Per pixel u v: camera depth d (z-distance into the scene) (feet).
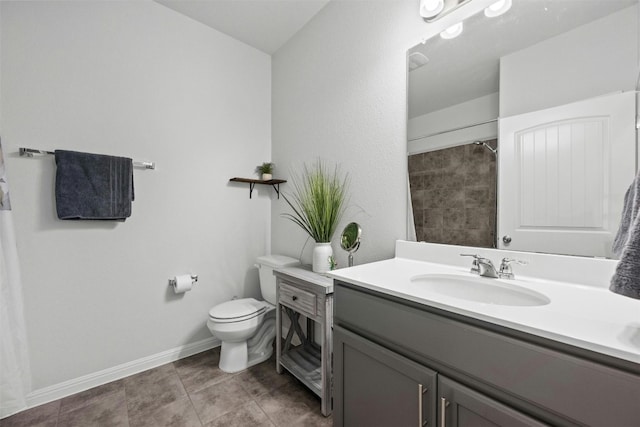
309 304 4.98
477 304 2.51
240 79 7.72
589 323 2.08
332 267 5.55
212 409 4.86
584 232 3.08
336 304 3.85
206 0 6.25
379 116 5.28
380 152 5.26
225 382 5.64
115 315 5.82
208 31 7.12
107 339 5.72
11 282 4.69
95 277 5.59
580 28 3.13
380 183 5.26
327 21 6.38
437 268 4.09
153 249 6.29
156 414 4.74
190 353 6.77
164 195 6.42
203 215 7.04
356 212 5.72
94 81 5.55
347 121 5.91
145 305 6.19
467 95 4.09
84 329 5.48
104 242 5.69
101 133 5.62
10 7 4.80
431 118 4.50
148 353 6.22
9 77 4.77
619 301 2.58
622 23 2.86
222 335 5.79
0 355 4.59
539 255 3.36
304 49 7.09
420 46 4.64
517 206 3.60
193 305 6.88
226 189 7.45
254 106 8.02
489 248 3.85
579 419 1.83
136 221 6.06
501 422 2.17
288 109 7.69
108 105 5.70
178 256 6.64
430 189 4.52
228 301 7.14
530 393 2.04
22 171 4.89
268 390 5.38
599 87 2.99
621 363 1.71
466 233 4.10
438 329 2.62
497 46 3.81
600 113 2.98
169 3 6.33
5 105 4.74
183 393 5.29
